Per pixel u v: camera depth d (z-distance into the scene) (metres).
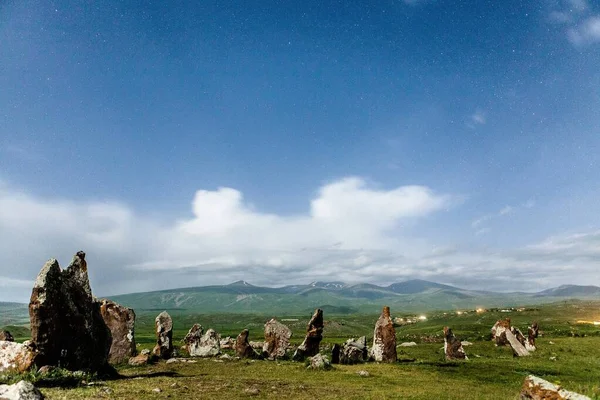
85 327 27.28
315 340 50.00
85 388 21.14
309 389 25.52
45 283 25.45
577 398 14.69
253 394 22.80
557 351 51.38
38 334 24.56
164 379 27.41
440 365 41.41
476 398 22.39
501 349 56.78
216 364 40.72
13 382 20.92
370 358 47.44
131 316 44.66
